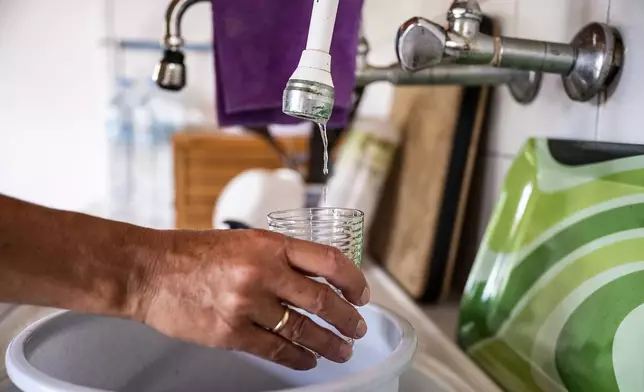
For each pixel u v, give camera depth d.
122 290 0.33
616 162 0.49
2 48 1.81
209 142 1.52
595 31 0.53
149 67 1.77
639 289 0.43
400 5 1.11
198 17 1.72
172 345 0.52
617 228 0.47
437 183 0.80
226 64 0.67
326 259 0.35
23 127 1.86
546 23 0.64
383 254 0.99
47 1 1.80
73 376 0.45
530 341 0.53
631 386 0.42
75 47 1.82
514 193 0.62
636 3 0.49
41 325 0.44
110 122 1.76
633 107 0.49
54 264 0.32
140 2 1.75
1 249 0.31
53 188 1.90
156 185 1.78
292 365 0.38
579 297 0.49
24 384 0.35
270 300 0.34
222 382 0.53
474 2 0.53
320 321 0.47
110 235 0.33
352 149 1.06
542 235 0.56
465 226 0.85
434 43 0.52
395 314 0.47
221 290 0.33
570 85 0.56
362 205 1.00
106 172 1.87
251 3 0.65
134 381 0.50
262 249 0.34
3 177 1.88
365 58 0.74
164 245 0.34
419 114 0.93
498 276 0.60
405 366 0.38
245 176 1.03
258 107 0.68
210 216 1.55
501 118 0.74
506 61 0.54
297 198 1.00
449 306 0.80
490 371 0.57
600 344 0.45
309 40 0.39
